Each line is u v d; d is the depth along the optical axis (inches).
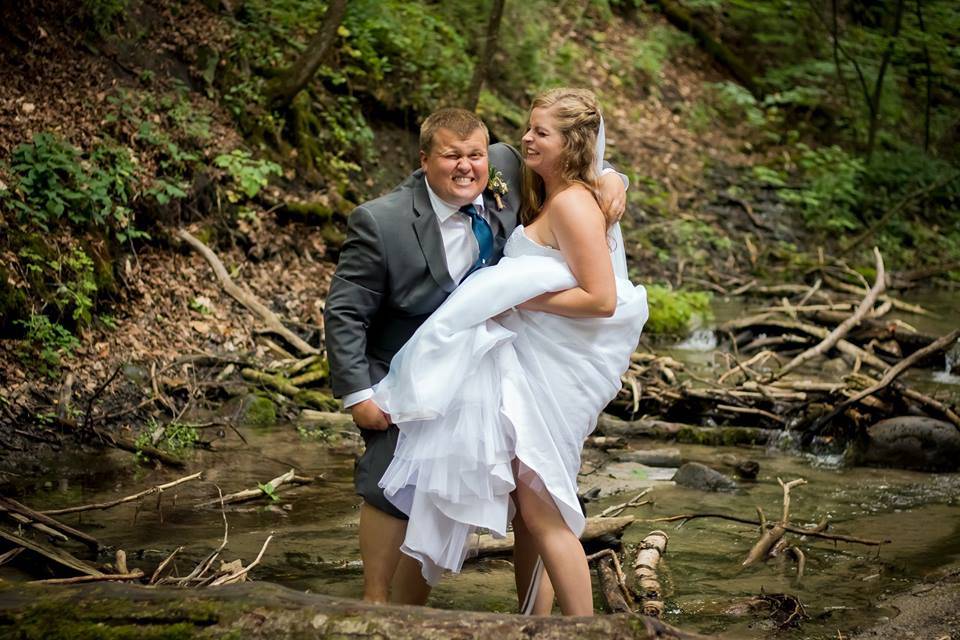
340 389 131.2
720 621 148.6
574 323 130.2
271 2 383.9
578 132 130.3
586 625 102.3
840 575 168.4
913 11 593.0
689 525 194.5
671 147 539.2
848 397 260.4
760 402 268.2
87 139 289.9
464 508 125.6
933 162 580.4
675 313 363.9
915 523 197.0
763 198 522.6
